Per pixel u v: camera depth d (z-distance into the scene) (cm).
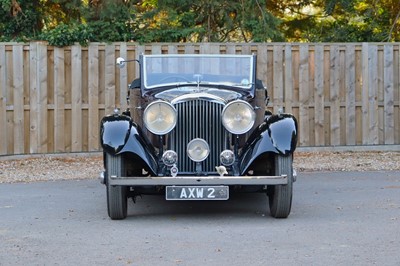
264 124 838
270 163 855
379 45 1516
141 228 788
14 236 749
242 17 1627
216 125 836
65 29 1433
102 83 1451
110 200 813
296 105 1497
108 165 805
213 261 634
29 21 1588
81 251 678
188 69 956
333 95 1508
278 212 825
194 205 950
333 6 1705
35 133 1427
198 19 1642
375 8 1750
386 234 739
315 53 1498
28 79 1423
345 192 1043
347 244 695
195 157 816
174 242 712
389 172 1265
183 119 834
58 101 1434
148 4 1673
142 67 952
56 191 1078
